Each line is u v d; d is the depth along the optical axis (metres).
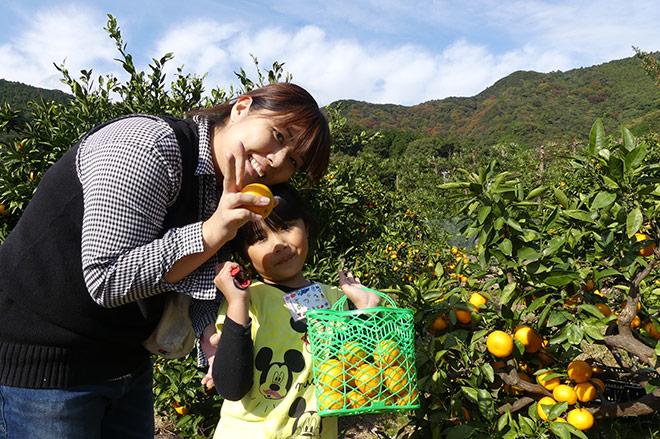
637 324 2.82
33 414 1.61
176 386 3.51
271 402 1.78
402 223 7.46
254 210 1.46
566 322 2.37
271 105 1.62
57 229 1.51
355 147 6.49
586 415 2.41
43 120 4.44
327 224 4.92
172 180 1.53
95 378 1.66
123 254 1.43
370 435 3.89
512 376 2.50
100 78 4.57
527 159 17.38
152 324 1.73
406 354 1.72
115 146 1.47
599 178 2.58
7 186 4.22
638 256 2.46
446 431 2.45
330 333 1.67
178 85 4.60
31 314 1.56
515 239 2.36
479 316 2.56
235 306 1.68
